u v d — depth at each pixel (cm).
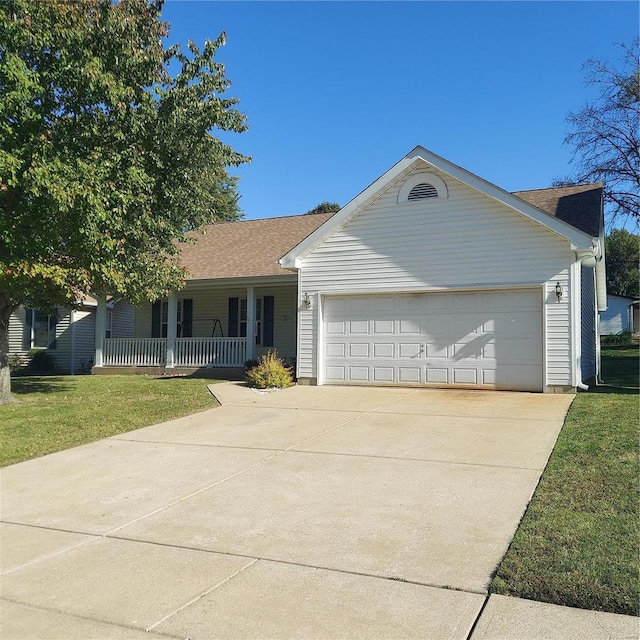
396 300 1389
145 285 1304
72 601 382
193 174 1368
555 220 1204
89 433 915
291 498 578
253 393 1308
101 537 495
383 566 418
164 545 472
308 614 355
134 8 1236
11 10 1051
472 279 1296
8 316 1257
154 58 1223
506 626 333
